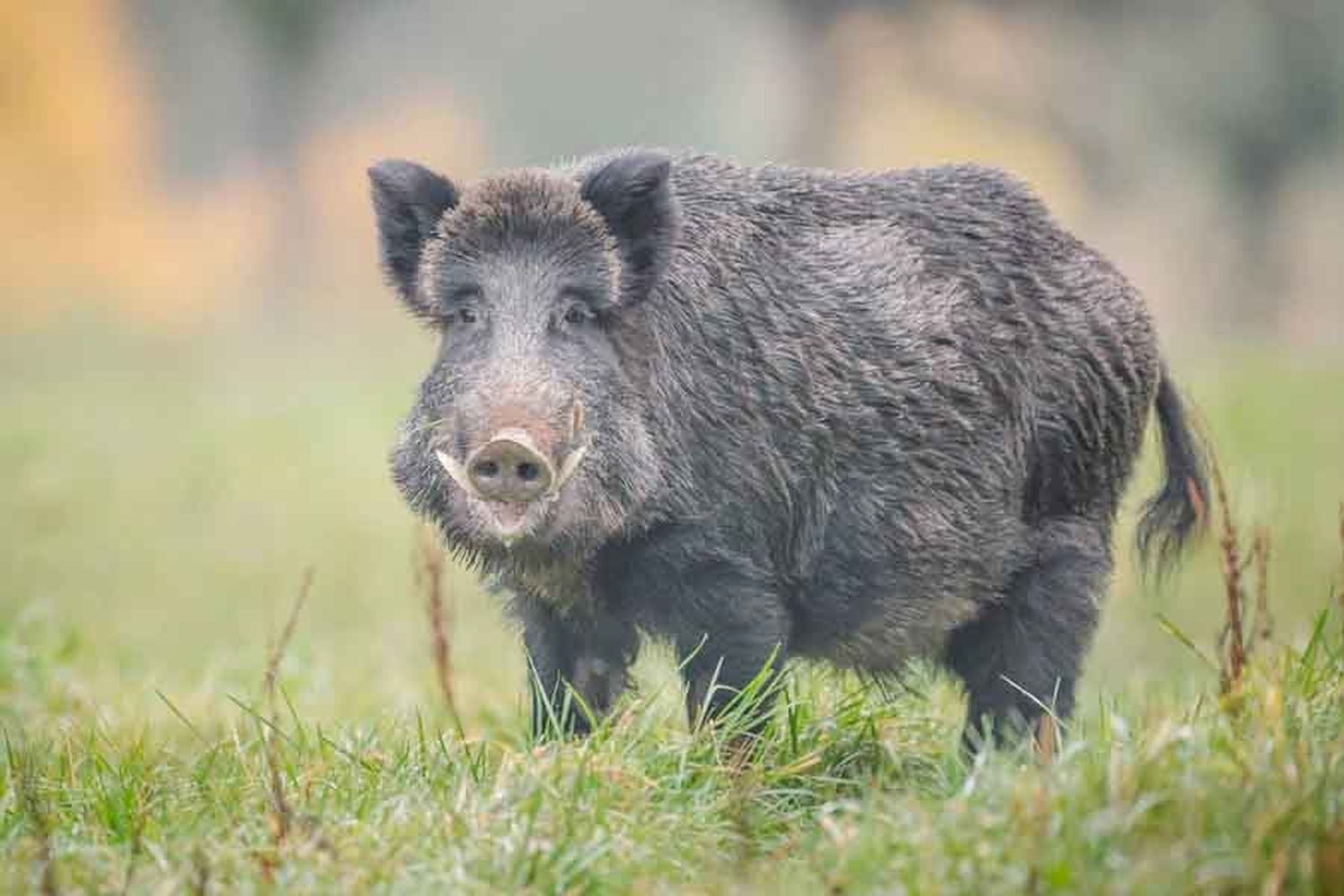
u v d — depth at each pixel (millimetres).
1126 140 97438
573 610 15305
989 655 16938
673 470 14883
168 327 92000
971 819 11789
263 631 28938
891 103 101750
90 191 112062
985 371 16453
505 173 15172
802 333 15641
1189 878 10945
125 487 41094
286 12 96438
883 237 16422
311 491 40969
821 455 15641
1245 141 95562
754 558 15273
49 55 112250
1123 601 30672
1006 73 94375
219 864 12219
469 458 13508
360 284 108062
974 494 16344
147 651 26859
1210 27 94250
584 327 14570
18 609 28781
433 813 12734
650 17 116750
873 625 16109
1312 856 10898
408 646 27094
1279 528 32344
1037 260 17188
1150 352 17938
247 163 113938
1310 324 112062
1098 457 17406
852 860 11625
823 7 86938
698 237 15570
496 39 118000
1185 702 18609
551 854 11953
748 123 114250
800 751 14633
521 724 17078
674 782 13523
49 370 69625
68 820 13758
